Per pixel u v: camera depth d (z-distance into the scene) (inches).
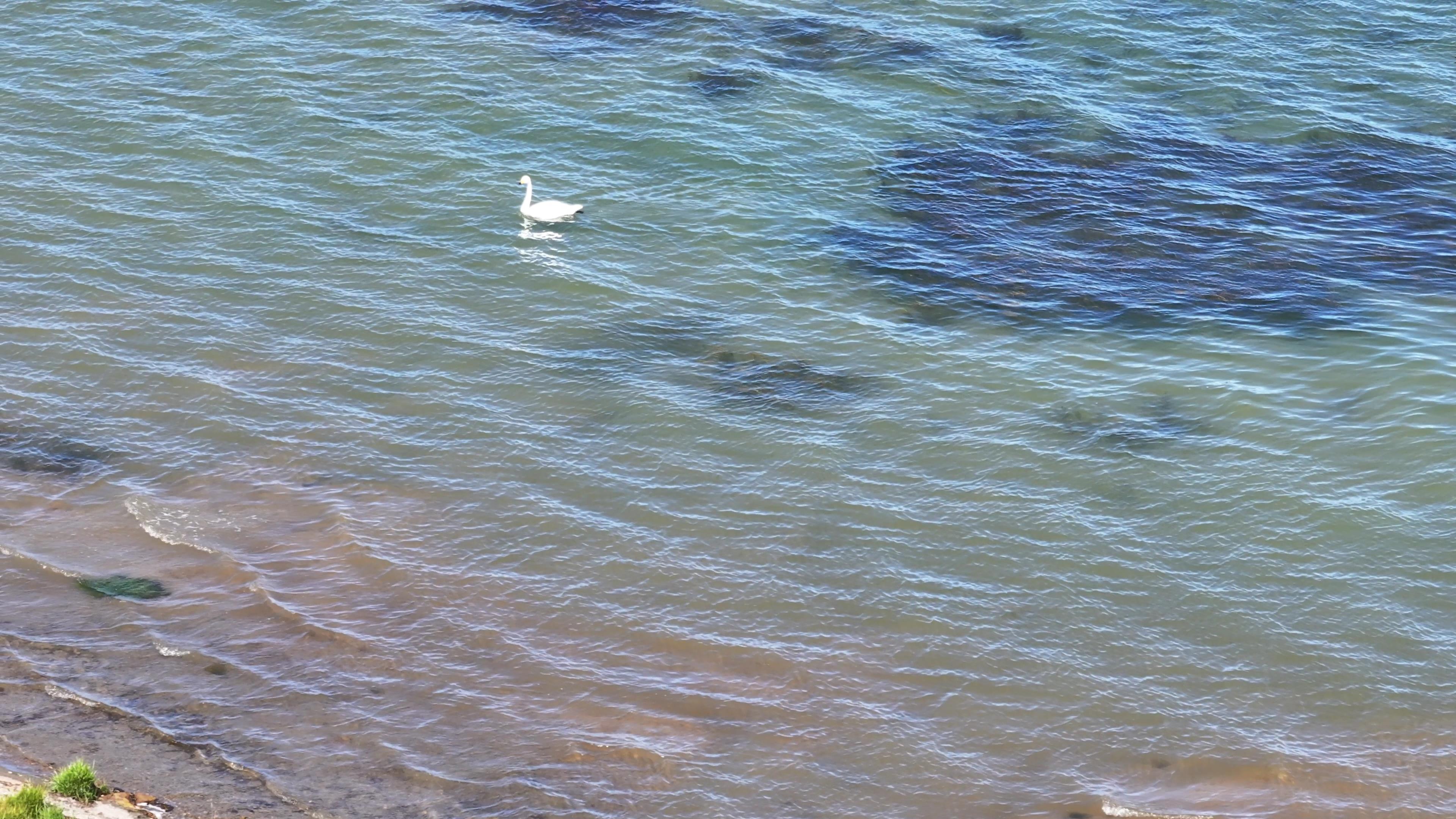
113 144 1935.3
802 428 1417.3
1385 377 1456.7
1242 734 1056.8
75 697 1075.9
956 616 1179.9
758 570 1239.5
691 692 1104.8
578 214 1803.6
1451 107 2018.9
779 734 1061.1
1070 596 1200.2
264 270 1692.9
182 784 981.8
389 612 1192.8
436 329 1589.6
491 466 1376.7
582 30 2239.2
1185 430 1396.4
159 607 1191.6
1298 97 2046.0
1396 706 1079.6
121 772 987.3
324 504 1327.5
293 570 1240.2
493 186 1866.4
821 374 1503.4
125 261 1700.3
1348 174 1865.2
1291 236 1729.8
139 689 1093.1
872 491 1332.4
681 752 1042.7
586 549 1267.2
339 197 1839.3
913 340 1553.9
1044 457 1366.9
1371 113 2007.9
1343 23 2239.2
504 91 2075.5
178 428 1434.5
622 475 1360.7
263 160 1911.9
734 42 2202.3
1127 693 1099.3
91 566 1241.4
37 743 1011.9
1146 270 1668.3
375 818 965.2
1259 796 999.0
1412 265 1665.8
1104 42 2199.8
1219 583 1207.6
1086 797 1002.7
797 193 1845.5
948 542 1264.8
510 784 1007.0
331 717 1072.2
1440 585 1196.5
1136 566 1229.7
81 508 1318.9
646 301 1640.0
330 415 1453.0
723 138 1962.4
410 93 2065.7
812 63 2148.1
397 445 1409.9
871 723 1072.2
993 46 2196.1
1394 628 1153.4
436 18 2272.4
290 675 1117.1
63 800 904.3
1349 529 1259.8
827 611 1189.7
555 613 1191.6
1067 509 1299.2
